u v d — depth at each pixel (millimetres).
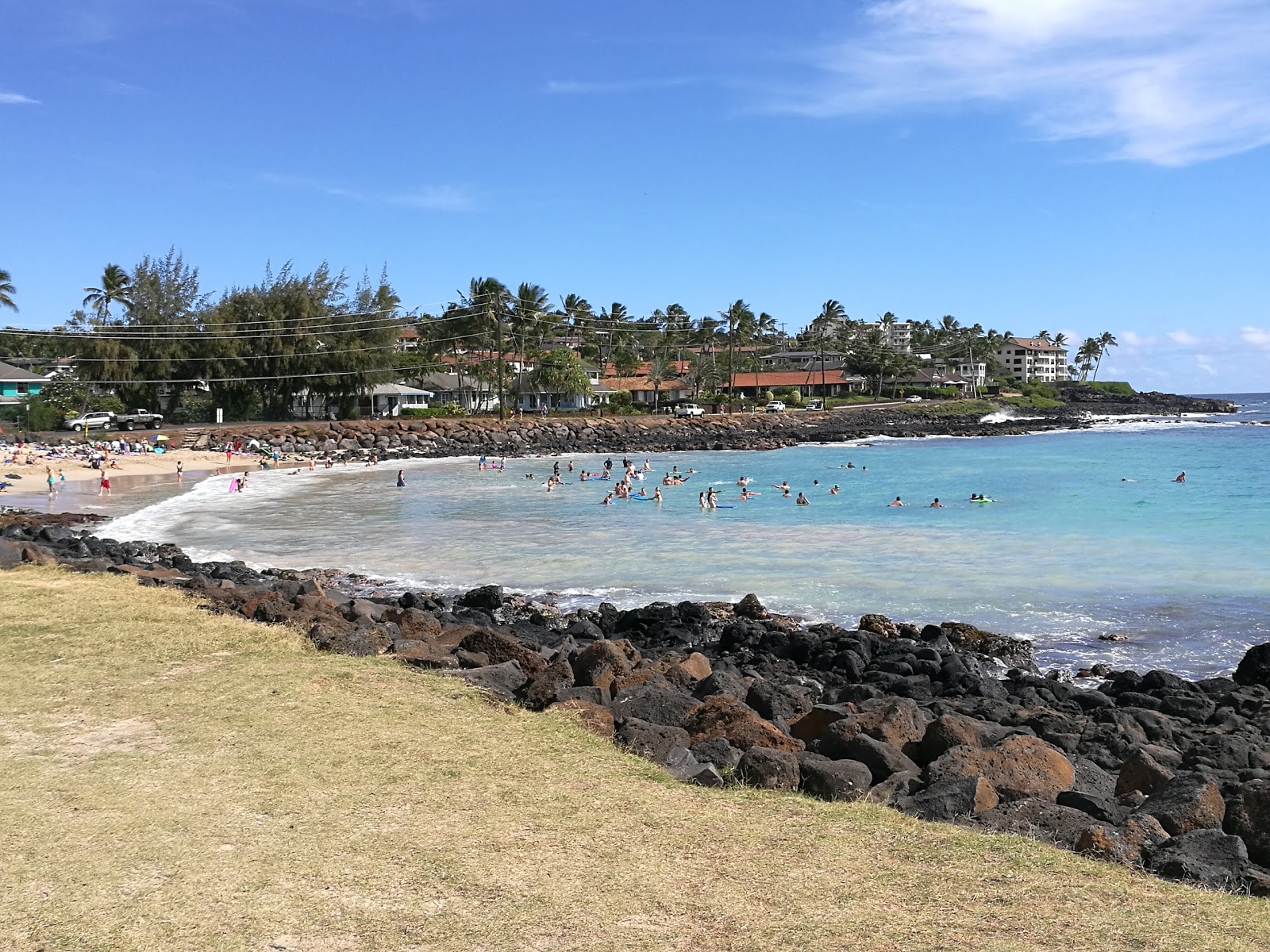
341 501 46969
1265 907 6820
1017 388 178125
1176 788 9125
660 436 98562
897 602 24016
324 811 8227
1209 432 108500
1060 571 27344
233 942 6016
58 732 10305
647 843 7715
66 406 86188
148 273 91625
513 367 114375
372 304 96750
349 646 14531
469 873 7070
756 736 10703
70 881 6809
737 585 26234
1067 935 6258
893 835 8016
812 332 187625
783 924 6363
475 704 11727
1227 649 19797
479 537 35156
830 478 57312
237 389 89375
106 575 21234
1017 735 11430
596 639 20344
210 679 12484
